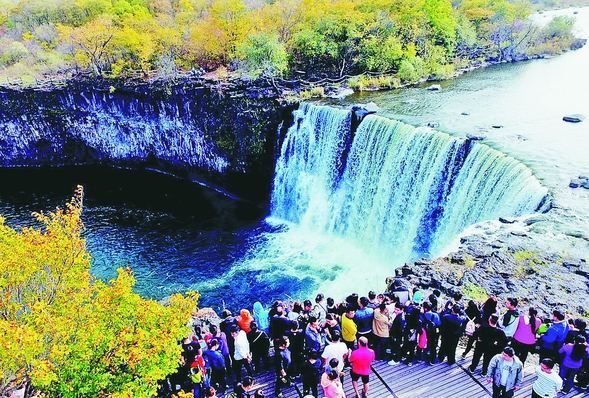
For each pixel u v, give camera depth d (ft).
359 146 137.59
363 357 48.47
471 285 71.72
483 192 107.04
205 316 78.74
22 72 221.87
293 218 160.25
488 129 123.85
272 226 156.35
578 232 82.02
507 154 106.63
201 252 139.13
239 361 53.26
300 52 196.75
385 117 138.72
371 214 135.44
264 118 163.02
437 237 118.32
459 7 252.42
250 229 154.61
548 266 74.38
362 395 51.80
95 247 145.69
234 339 55.47
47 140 215.72
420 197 121.39
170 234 151.74
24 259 52.44
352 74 196.24
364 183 137.69
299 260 131.95
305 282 121.19
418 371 54.70
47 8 287.69
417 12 208.64
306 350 51.83
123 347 48.55
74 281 55.83
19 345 42.88
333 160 146.92
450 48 212.84
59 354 43.50
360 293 112.88
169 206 172.86
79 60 209.97
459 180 112.88
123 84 196.24
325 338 54.70
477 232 87.35
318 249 138.31
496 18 238.89
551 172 98.73
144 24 230.68
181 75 193.47
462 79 189.78
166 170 203.72
